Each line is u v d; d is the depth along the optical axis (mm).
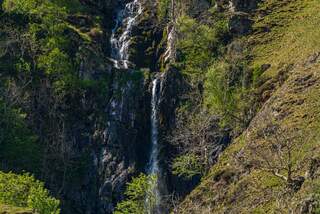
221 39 99438
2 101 90000
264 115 70750
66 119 97000
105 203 90812
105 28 113625
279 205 51438
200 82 91125
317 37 84625
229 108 81562
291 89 71312
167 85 94000
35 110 96312
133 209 70938
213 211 62062
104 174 92562
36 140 93938
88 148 95250
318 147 55281
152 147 92750
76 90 98875
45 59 97688
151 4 114812
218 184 65250
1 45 99875
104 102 98250
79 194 92188
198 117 84750
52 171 92375
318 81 69000
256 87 83500
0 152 88000
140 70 100000
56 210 59375
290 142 57469
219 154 77375
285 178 52188
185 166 81688
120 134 94750
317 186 48500
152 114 94750
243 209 57688
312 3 100062
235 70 88500
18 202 58719
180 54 98688
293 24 96250
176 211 64438
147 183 71375
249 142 66875
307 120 62219
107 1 118688
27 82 97500
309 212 47125
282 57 86438
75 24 111188
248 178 61219
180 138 86812
